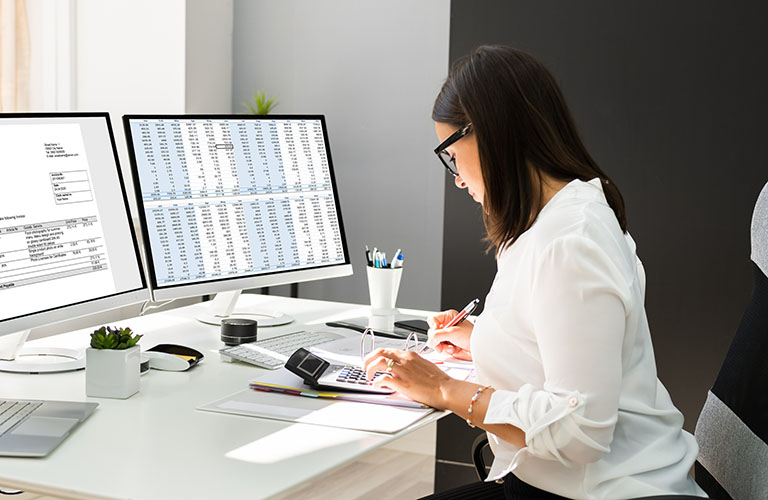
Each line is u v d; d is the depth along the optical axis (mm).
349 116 3408
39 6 3053
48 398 1383
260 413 1326
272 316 2131
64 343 1757
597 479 1147
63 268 1552
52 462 1104
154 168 1838
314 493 2686
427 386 1294
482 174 1284
